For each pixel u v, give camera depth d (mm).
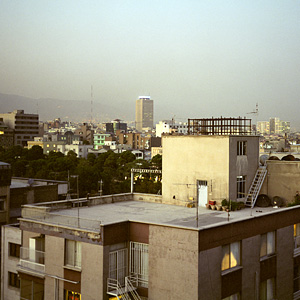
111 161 156625
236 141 35625
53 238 29375
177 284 25875
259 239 29719
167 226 26359
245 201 36500
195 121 40000
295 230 33562
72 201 36156
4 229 35562
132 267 28078
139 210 35094
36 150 182375
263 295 30297
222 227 26812
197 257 25078
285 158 40281
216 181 35406
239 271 27984
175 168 38062
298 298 33156
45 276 29562
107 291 26656
